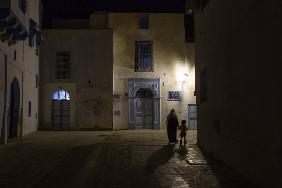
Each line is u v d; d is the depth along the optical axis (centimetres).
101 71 3444
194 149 1898
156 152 1783
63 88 3422
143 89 3541
